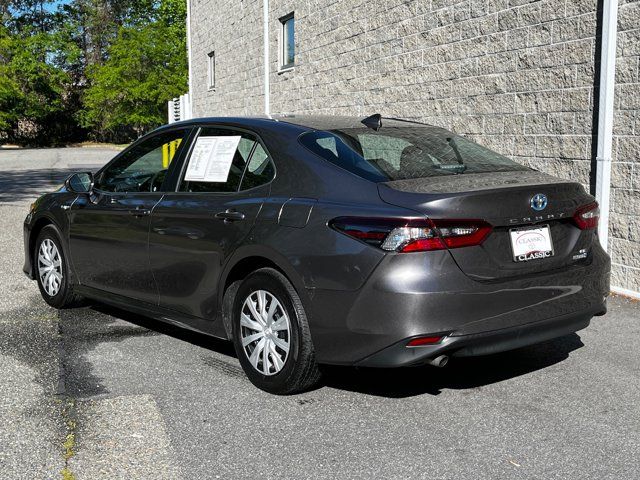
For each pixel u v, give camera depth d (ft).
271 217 13.88
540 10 24.52
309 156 14.12
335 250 12.68
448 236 12.12
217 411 13.30
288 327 13.52
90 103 158.71
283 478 10.75
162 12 170.60
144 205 16.94
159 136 17.89
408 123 16.85
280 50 48.29
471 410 13.33
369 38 36.01
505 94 26.48
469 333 12.29
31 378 15.05
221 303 15.12
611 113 21.71
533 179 13.85
